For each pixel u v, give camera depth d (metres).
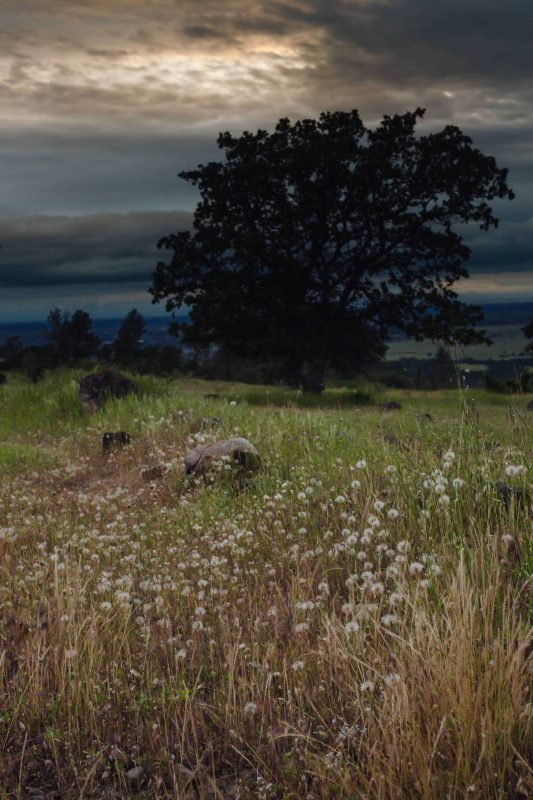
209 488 9.73
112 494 10.89
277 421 13.34
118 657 4.51
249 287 35.66
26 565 6.95
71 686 4.02
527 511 5.39
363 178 33.53
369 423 13.42
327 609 4.86
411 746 3.02
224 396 25.50
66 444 15.53
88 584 6.09
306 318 34.91
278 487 8.71
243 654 4.34
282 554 6.20
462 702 3.04
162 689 4.04
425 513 5.62
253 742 3.59
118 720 3.87
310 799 3.01
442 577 4.49
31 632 4.84
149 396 18.94
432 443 7.82
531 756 2.96
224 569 6.11
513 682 3.13
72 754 3.58
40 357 43.22
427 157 34.56
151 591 5.84
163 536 7.97
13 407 19.73
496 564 4.32
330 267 36.62
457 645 3.36
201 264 36.03
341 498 6.53
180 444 13.50
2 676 4.21
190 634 4.93
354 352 38.03
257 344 35.56
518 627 3.53
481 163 34.50
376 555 5.54
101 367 22.44
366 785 2.91
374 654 3.85
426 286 36.53
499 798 2.76
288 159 35.19
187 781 3.32
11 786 3.40
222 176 35.28
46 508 10.23
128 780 3.43
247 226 36.62
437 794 2.84
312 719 3.65
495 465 6.42
